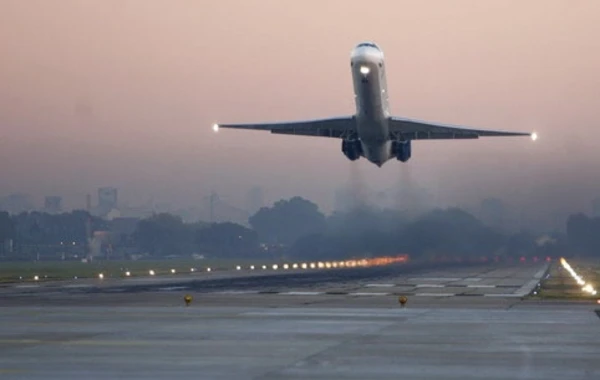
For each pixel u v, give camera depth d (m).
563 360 112.94
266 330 150.50
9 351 122.75
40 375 101.69
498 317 176.00
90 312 191.75
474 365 108.75
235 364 109.75
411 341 133.88
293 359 114.12
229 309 199.88
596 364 109.44
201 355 118.06
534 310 195.62
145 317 178.00
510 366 107.81
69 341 134.50
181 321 168.38
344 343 131.38
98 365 109.25
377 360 113.25
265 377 100.00
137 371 104.50
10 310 198.12
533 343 130.88
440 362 111.38
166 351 122.19
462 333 145.25
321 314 185.38
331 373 102.62
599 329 150.75
